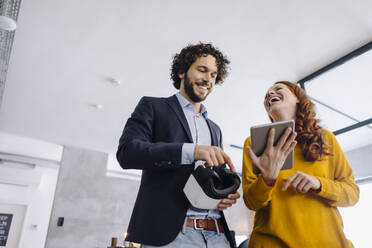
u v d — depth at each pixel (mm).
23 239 7961
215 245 983
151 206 948
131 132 1051
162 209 929
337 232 1076
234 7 2990
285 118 1386
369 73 3855
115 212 6207
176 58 1512
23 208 8234
